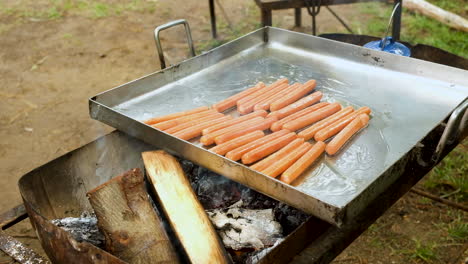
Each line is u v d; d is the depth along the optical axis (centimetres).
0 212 394
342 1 467
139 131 249
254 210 225
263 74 330
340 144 247
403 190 227
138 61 639
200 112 281
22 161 460
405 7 729
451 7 750
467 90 288
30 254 208
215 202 244
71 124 514
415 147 212
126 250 198
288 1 469
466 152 438
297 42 354
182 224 208
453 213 375
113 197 214
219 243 201
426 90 295
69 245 183
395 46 333
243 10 779
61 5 839
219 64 343
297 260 196
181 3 824
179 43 682
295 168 227
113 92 288
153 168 234
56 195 243
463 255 338
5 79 611
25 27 759
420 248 344
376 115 278
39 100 562
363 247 353
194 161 231
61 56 664
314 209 186
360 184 223
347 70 327
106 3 841
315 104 290
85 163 254
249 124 266
